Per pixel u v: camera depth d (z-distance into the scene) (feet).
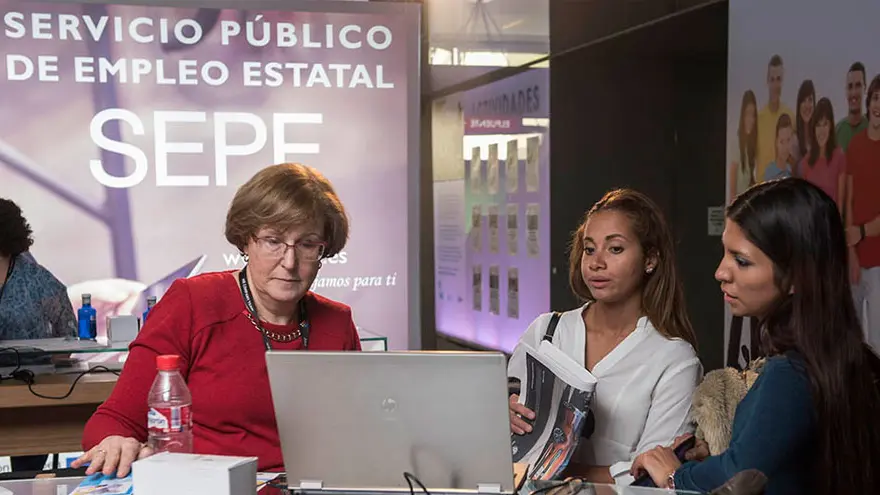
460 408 5.16
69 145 13.62
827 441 5.28
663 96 19.88
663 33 17.44
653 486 6.14
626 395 7.13
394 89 14.83
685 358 7.12
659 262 7.32
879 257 11.87
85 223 13.74
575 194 19.57
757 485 4.97
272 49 14.32
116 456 5.73
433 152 24.22
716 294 20.26
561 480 6.05
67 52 13.55
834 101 12.64
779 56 13.85
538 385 6.64
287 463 5.44
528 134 20.11
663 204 20.10
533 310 20.24
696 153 20.08
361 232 14.78
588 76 19.52
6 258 12.25
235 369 6.51
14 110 13.38
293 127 14.47
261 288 6.47
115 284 13.91
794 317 5.42
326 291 14.64
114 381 10.89
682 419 6.98
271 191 6.26
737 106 15.08
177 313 6.53
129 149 13.85
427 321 24.75
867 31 11.93
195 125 14.10
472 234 22.67
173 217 14.08
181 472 4.84
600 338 7.51
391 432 5.27
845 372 5.30
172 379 5.91
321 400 5.26
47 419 11.09
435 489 5.36
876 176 11.81
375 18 14.66
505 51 20.70
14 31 13.32
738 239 5.66
